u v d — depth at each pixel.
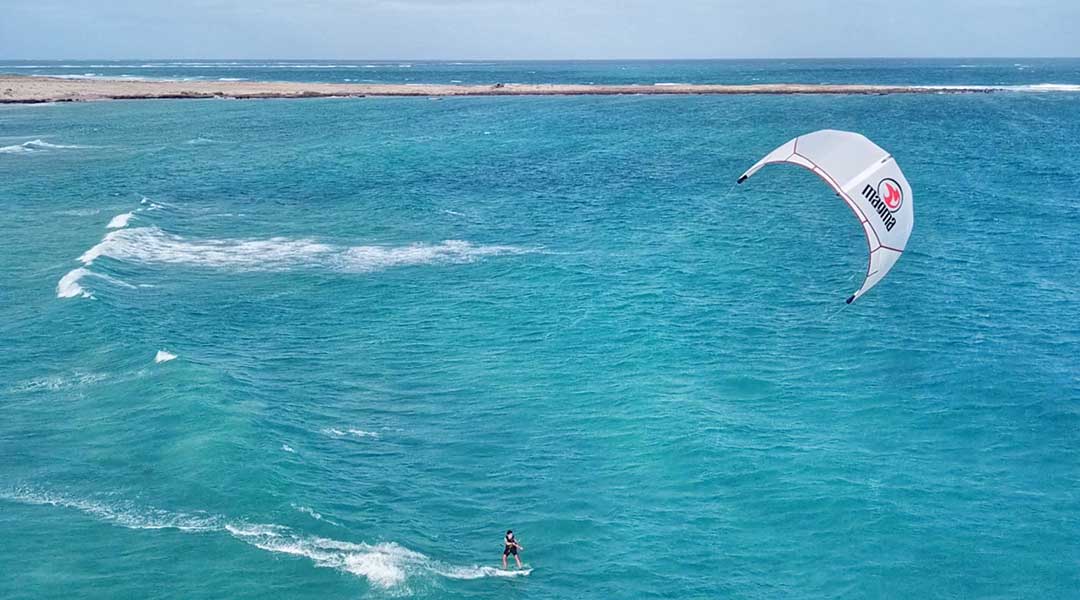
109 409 33.94
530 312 46.75
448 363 40.34
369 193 78.75
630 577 25.11
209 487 28.25
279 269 54.84
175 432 31.92
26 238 60.31
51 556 24.86
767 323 44.97
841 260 56.50
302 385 37.88
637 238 62.00
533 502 28.98
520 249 59.12
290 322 45.59
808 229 65.06
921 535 26.94
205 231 64.25
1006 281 51.72
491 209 72.12
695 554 26.20
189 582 23.75
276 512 27.00
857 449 32.16
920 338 42.84
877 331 43.84
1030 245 59.34
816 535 27.05
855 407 35.59
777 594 24.44
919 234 62.16
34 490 28.30
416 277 53.12
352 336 43.75
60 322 43.31
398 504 28.56
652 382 37.69
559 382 38.06
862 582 24.89
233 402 34.75
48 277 51.09
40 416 33.44
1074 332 43.62
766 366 39.56
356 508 27.97
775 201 75.62
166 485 28.45
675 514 28.23
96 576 23.98
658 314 46.06
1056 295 49.22
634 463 31.28
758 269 54.34
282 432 32.84
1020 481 30.06
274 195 77.81
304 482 29.19
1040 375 38.50
